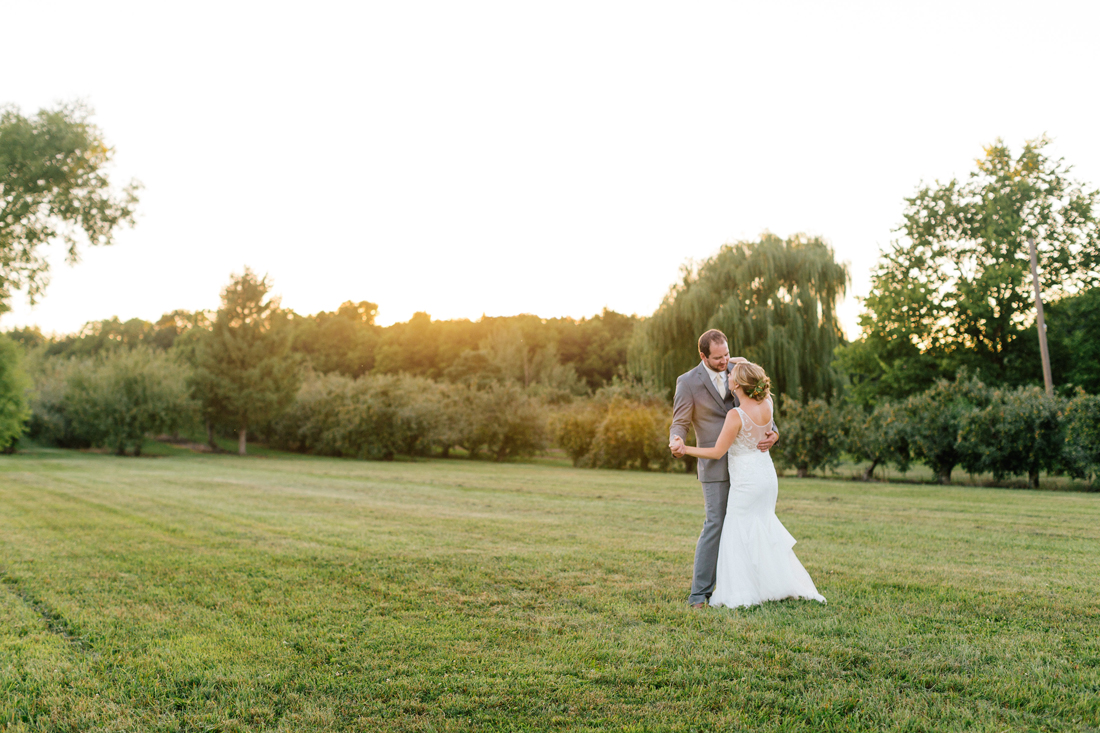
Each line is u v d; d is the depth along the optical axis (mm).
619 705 2693
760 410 4312
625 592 4574
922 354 25344
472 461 31172
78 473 18266
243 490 13273
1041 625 3713
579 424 26531
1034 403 15141
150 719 2637
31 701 2824
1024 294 24328
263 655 3342
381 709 2689
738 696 2764
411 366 70625
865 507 10219
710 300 24891
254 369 33875
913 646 3342
